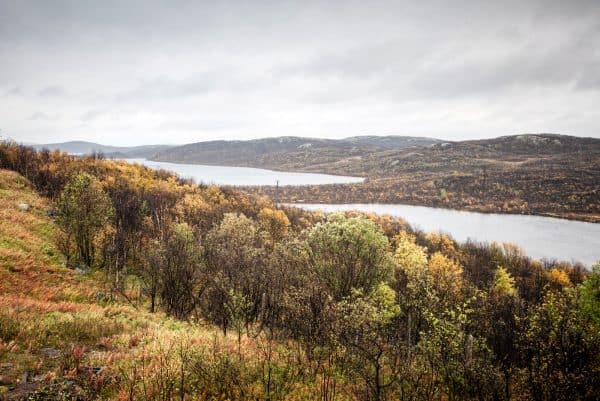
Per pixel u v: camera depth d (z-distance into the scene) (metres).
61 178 64.19
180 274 27.88
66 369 12.30
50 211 45.62
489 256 98.69
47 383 11.21
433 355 15.02
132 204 55.53
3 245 29.77
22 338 13.91
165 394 11.31
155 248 32.47
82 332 15.87
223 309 21.66
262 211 94.81
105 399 11.07
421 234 112.38
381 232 29.77
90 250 38.78
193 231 44.56
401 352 16.16
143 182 89.56
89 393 11.16
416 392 14.07
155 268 28.27
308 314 17.38
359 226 28.62
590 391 13.47
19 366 11.87
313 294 18.03
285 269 25.03
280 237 72.75
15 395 10.31
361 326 15.47
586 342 15.09
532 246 136.00
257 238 46.47
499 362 16.80
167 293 27.47
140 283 34.84
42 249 33.03
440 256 60.38
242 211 97.19
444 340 15.30
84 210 36.19
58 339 14.84
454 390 14.25
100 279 32.75
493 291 50.56
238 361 13.91
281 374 14.27
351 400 13.16
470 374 14.20
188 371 12.90
